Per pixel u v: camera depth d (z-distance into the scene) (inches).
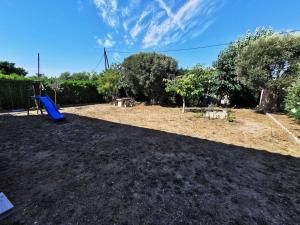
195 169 138.5
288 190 113.7
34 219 84.7
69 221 83.7
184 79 410.6
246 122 318.0
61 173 129.1
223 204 98.3
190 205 96.9
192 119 341.7
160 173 131.1
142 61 535.5
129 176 126.0
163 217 87.6
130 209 92.6
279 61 366.6
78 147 182.9
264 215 91.0
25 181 117.8
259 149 186.4
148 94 587.8
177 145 191.9
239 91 545.3
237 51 507.2
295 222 87.0
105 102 721.6
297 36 362.6
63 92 599.5
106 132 242.8
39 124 287.4
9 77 470.6
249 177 128.5
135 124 297.7
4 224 81.7
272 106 432.5
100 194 104.7
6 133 232.7
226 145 196.2
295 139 220.7
